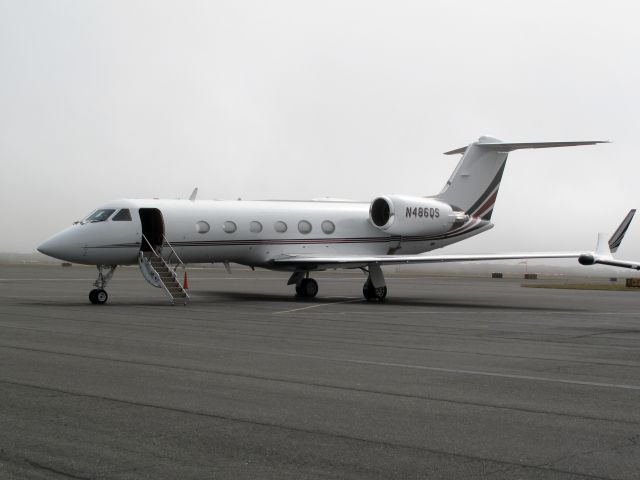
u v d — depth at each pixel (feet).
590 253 73.46
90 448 23.32
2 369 36.73
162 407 29.04
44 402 29.50
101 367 37.88
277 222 94.89
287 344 48.49
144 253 85.46
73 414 27.63
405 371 38.58
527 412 29.25
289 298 95.91
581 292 123.95
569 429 26.61
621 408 30.19
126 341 48.24
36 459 22.11
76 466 21.54
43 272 179.73
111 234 81.10
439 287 139.03
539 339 53.83
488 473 21.53
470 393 32.94
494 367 40.45
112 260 81.76
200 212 89.20
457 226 105.50
